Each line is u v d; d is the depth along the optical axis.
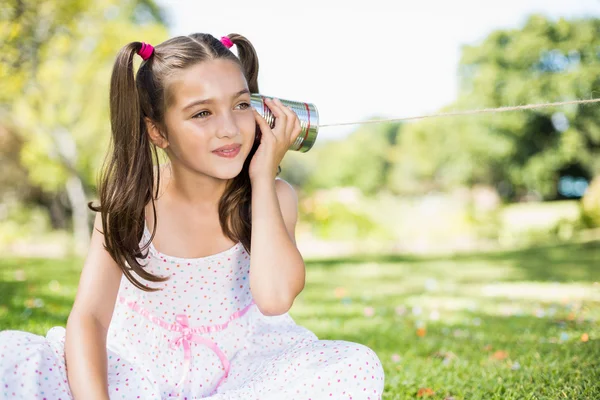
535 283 6.70
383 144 29.98
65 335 1.64
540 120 18.41
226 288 1.94
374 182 29.83
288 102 1.94
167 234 1.88
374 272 8.55
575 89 15.44
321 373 1.61
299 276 1.75
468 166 20.39
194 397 1.85
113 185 1.77
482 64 18.02
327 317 4.66
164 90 1.72
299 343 1.81
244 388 1.66
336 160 30.92
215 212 1.90
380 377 1.65
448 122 20.16
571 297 5.39
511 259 9.77
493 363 2.88
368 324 4.28
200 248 1.89
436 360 3.00
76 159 12.88
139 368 1.79
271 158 1.83
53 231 19.73
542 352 3.06
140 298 1.88
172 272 1.87
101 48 11.60
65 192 19.70
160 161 2.19
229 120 1.70
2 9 9.12
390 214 14.91
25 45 9.98
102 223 1.76
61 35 10.84
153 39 11.85
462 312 4.85
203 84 1.68
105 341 1.69
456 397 2.38
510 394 2.36
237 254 1.92
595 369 2.58
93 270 1.74
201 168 1.73
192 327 1.92
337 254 12.07
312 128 1.95
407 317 4.62
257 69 2.06
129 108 1.76
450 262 9.70
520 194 23.50
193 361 1.89
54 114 12.12
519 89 16.59
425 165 24.14
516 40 16.86
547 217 16.98
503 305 5.19
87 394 1.52
